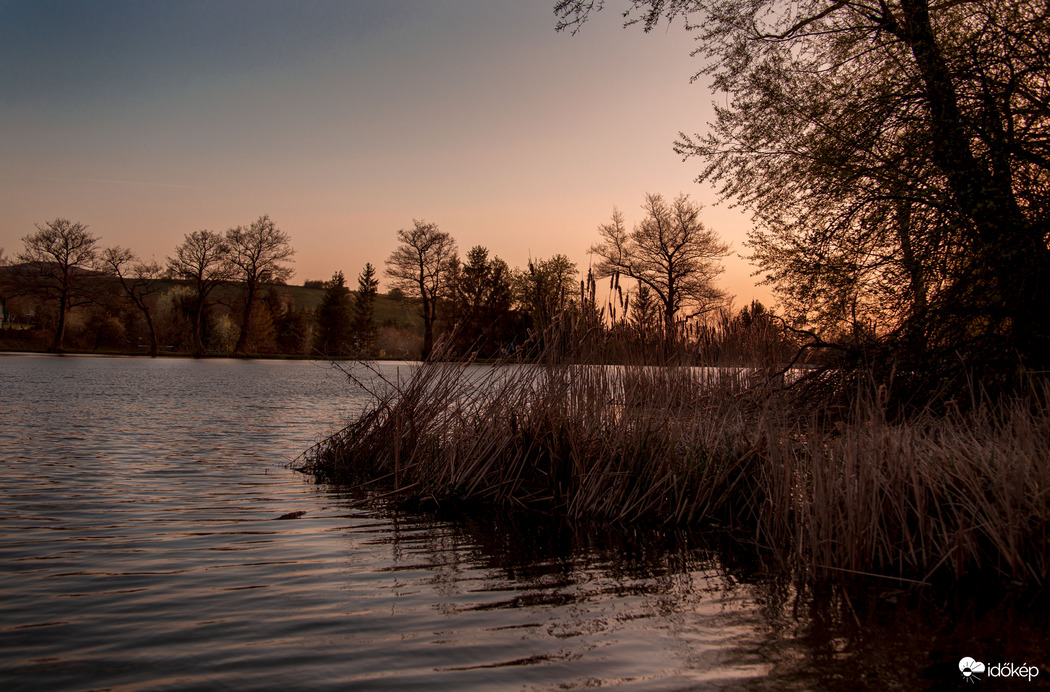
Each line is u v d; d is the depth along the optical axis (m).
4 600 4.52
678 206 47.12
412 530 6.69
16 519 6.62
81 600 4.54
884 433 6.07
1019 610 4.61
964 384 8.63
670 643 4.08
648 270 47.59
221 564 5.39
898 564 5.55
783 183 11.52
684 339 9.27
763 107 11.29
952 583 5.15
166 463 9.96
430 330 65.31
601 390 8.23
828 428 8.12
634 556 5.93
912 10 9.66
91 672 3.54
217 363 54.38
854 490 5.67
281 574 5.19
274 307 75.94
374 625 4.25
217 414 17.22
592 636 4.16
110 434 12.96
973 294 9.34
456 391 9.02
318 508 7.45
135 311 70.75
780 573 5.45
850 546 5.43
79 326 68.81
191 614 4.35
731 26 11.70
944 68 9.29
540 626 4.31
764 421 7.55
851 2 10.92
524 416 8.44
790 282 11.23
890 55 10.20
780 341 10.78
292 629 4.15
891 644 4.09
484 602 4.71
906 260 9.50
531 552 6.01
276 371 42.31
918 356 9.20
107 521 6.62
